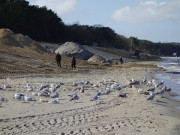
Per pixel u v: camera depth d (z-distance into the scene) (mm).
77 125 9289
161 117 10781
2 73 24031
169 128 9133
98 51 77250
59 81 21406
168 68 50281
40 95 14336
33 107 11680
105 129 8898
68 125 9250
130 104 13289
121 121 9969
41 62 33438
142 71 35688
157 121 10109
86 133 8398
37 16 73125
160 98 15727
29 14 72062
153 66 46156
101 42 110562
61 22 86250
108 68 38188
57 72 28250
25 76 23484
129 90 17812
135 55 95938
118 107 12523
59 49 48844
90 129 8859
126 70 36250
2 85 17734
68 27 93938
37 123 9328
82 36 98938
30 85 17719
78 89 17234
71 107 12047
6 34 40344
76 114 10836
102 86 19031
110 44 118312
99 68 36906
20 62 30172
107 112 11422
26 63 30359
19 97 13117
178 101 15320
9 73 24406
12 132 8266
